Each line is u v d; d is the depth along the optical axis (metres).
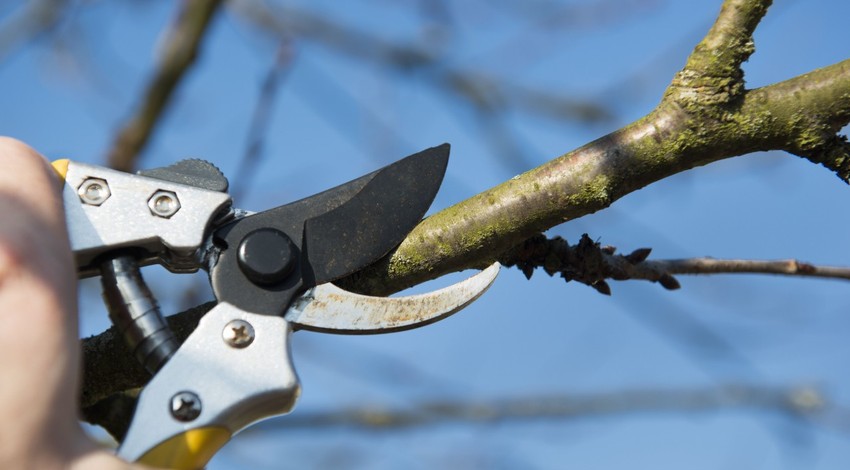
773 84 0.79
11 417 0.66
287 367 0.74
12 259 0.67
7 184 0.69
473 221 0.79
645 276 0.84
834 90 0.78
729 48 0.79
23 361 0.66
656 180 0.79
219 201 0.76
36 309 0.67
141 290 0.75
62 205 0.70
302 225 0.78
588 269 0.81
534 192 0.79
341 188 0.78
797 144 0.79
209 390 0.73
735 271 0.86
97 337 0.81
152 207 0.76
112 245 0.75
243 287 0.76
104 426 0.85
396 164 0.79
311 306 0.77
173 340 0.75
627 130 0.79
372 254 0.78
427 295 0.77
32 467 0.66
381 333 0.77
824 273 0.87
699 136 0.79
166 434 0.72
